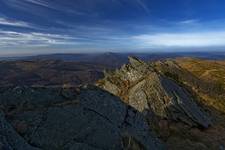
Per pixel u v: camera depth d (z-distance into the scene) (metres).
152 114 35.94
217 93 63.84
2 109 19.56
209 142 32.75
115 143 20.25
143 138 23.22
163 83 40.38
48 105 21.08
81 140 19.16
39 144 17.44
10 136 16.25
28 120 18.80
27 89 22.25
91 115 21.52
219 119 42.69
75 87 24.73
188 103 39.44
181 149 30.25
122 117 24.23
